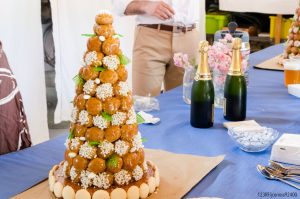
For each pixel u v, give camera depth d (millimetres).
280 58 2711
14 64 3131
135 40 2619
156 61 2586
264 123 1655
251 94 2068
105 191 988
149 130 1578
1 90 1486
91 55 999
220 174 1203
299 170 1211
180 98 2014
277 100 1969
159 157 1299
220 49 1772
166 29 2523
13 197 1054
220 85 1822
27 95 3250
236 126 1565
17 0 3051
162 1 2389
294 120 1689
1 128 1482
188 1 2486
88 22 3643
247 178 1183
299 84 2104
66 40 3555
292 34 2467
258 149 1371
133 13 2418
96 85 997
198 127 1606
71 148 1021
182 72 2611
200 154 1360
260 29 4512
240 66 1637
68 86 3660
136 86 2654
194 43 2570
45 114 3402
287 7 4020
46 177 1172
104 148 989
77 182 1016
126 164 1010
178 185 1106
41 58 3293
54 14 3447
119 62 1020
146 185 1028
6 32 3041
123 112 1003
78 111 1013
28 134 1581
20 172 1209
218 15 4469
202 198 987
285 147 1283
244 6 4211
